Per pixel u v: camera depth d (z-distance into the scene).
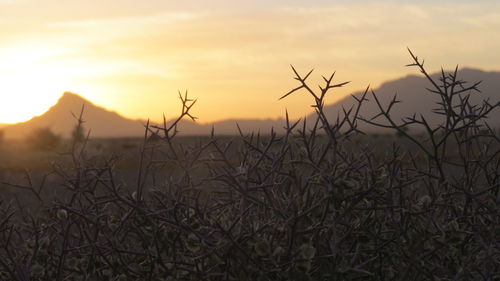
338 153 3.04
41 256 3.39
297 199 3.03
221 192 3.45
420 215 3.12
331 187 2.86
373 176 2.97
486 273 3.11
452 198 3.48
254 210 3.49
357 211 3.24
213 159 3.19
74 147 3.27
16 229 3.60
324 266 2.97
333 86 2.95
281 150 3.13
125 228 3.31
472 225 3.33
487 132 3.49
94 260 3.34
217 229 2.86
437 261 3.20
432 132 3.27
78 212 3.27
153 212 3.01
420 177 3.35
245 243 2.84
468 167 3.50
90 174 3.32
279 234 2.95
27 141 41.75
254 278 2.81
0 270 3.39
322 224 2.90
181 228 2.94
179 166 3.24
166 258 3.16
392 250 3.26
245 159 3.16
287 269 2.82
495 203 3.33
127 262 3.34
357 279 3.20
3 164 23.98
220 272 2.96
